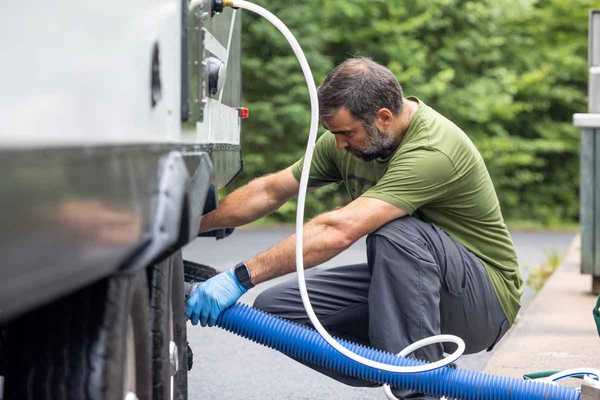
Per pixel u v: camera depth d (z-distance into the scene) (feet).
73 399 11.55
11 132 8.29
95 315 11.73
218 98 19.39
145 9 12.46
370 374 18.70
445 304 20.36
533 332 32.04
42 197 8.65
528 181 90.07
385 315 19.58
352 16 84.48
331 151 21.74
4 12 8.28
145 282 13.57
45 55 9.06
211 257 54.03
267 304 20.74
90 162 9.89
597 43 39.37
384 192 19.72
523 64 91.04
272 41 83.41
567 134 91.35
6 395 11.76
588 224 39.01
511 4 88.89
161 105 13.35
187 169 14.88
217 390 26.32
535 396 18.42
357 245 58.08
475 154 20.61
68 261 9.33
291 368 28.96
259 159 83.56
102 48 10.62
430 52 89.15
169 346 15.38
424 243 19.81
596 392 17.90
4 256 8.02
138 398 13.75
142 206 11.79
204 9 17.11
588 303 37.58
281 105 84.48
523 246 65.46
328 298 20.72
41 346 11.69
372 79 19.67
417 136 20.01
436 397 18.94
